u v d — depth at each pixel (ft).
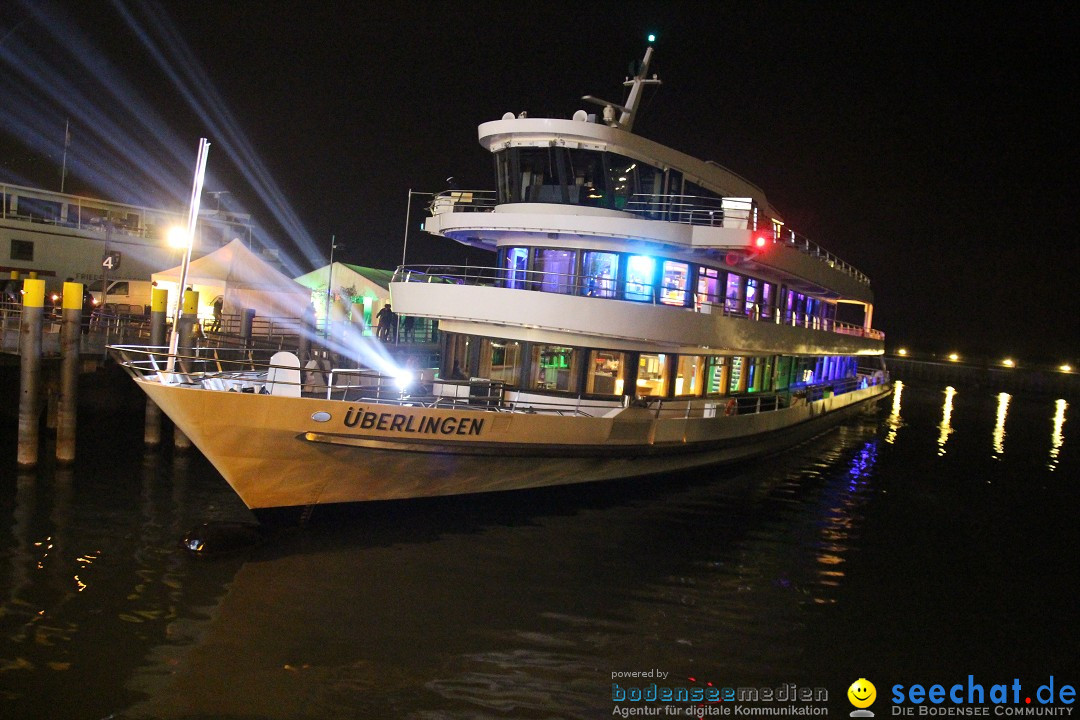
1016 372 241.14
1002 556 52.95
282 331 112.78
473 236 64.54
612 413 56.75
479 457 49.67
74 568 40.60
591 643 35.96
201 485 57.41
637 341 59.11
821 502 64.08
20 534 45.32
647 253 60.49
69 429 60.85
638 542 49.93
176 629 34.58
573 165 59.72
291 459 44.42
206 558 42.42
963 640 39.04
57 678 30.30
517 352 58.95
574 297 55.31
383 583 40.81
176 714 28.60
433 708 30.01
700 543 50.70
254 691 30.27
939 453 95.35
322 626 35.63
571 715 30.22
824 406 96.22
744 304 71.31
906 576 47.70
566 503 57.11
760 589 43.78
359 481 47.42
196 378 48.44
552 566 44.73
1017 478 82.07
